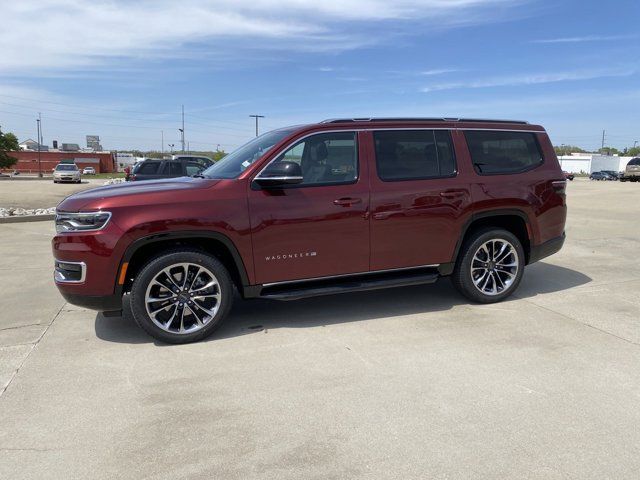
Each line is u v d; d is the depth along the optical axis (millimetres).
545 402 3391
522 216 5578
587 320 5031
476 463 2744
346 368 3967
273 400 3469
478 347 4348
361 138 5023
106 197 4383
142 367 4039
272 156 4719
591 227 11805
